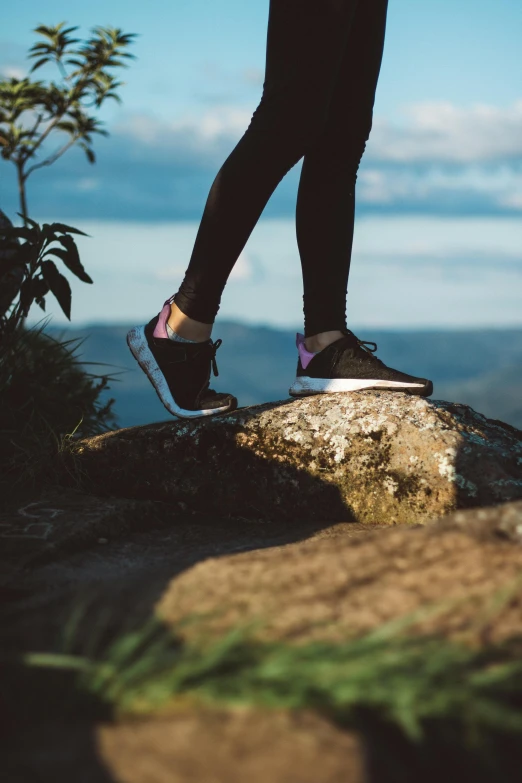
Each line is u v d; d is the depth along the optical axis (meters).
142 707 0.90
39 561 1.72
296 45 2.04
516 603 1.08
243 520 2.23
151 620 1.13
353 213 2.38
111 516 2.03
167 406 2.34
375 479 2.12
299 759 0.79
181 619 1.12
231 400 2.32
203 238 2.17
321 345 2.39
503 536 1.28
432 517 2.06
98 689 0.93
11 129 4.55
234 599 1.16
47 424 2.49
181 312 2.26
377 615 1.07
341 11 2.01
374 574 1.19
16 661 1.01
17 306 2.69
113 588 1.27
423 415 2.16
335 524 2.13
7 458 2.41
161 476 2.30
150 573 1.41
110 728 0.86
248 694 0.89
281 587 1.17
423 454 2.08
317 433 2.20
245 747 0.81
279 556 1.31
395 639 0.98
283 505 2.21
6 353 2.81
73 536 1.86
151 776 0.77
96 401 3.21
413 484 2.08
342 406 2.25
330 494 2.16
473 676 0.91
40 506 2.09
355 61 2.28
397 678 0.89
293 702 0.88
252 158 2.08
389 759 0.84
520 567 1.16
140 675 0.95
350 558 1.25
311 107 2.06
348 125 2.29
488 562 1.18
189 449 2.29
